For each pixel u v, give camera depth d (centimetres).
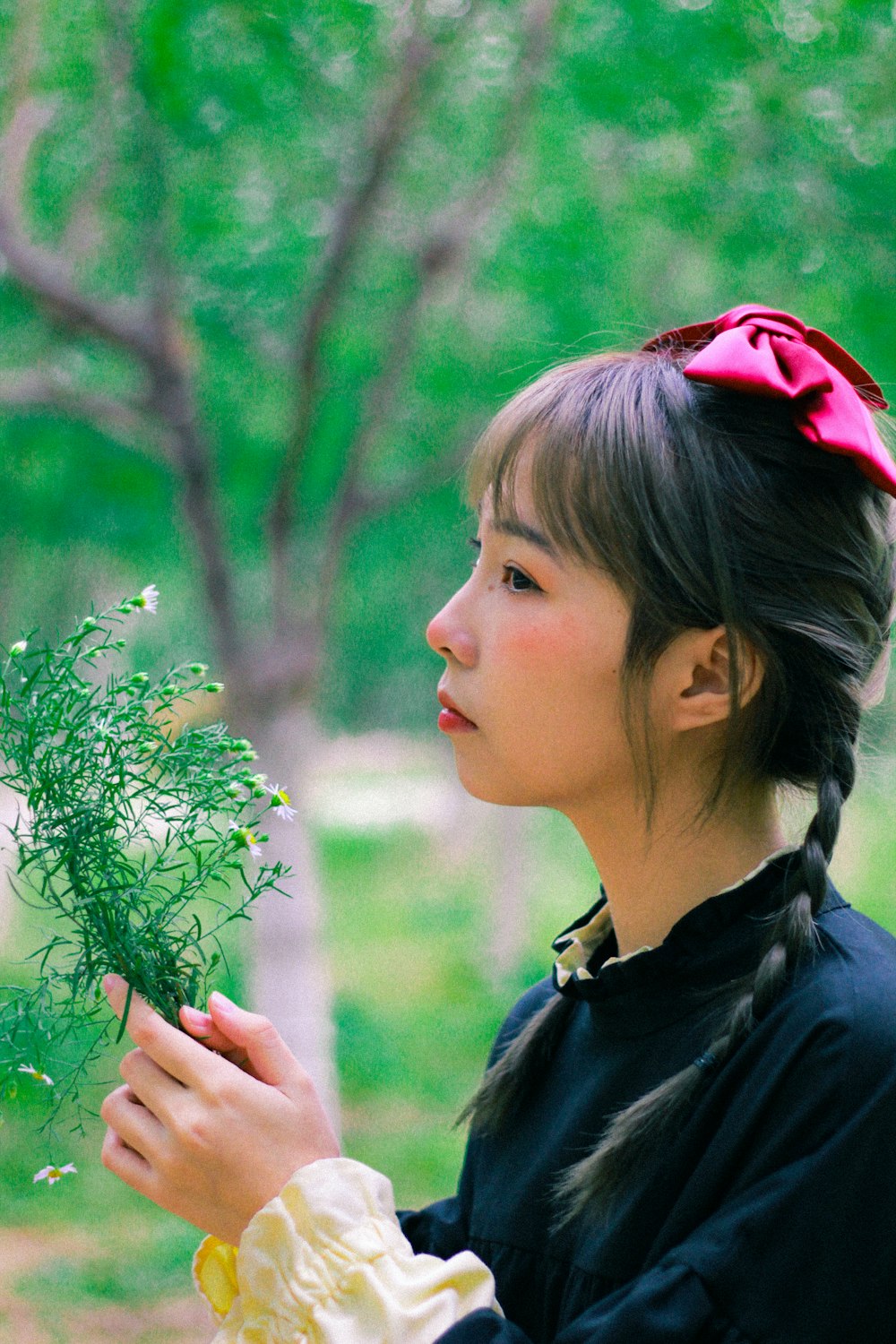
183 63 523
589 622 110
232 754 115
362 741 2720
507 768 115
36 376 600
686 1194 102
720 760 114
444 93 603
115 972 114
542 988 147
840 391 113
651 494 108
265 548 658
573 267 625
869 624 114
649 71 554
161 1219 716
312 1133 110
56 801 112
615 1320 95
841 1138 97
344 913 1555
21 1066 110
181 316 600
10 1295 618
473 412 650
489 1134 134
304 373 557
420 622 1280
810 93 573
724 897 113
